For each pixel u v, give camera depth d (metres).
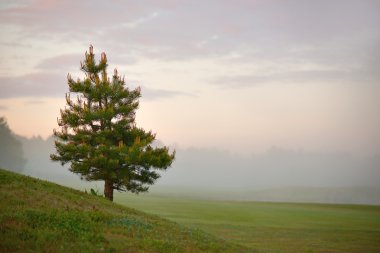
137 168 38.97
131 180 38.88
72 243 16.89
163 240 20.27
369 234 40.94
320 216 57.34
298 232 41.19
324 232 41.53
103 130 37.91
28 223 18.20
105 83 38.06
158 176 39.28
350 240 37.31
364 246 34.66
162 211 59.25
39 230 17.50
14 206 20.12
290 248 32.84
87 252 16.16
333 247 33.91
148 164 37.53
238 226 44.00
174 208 64.94
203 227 42.09
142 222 23.89
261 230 41.78
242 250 23.73
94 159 35.72
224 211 62.22
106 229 20.31
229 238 36.06
